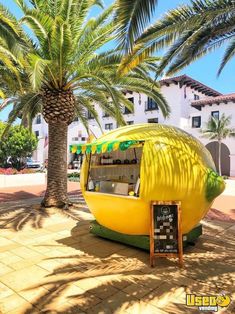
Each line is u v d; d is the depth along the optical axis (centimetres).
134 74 1016
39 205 1036
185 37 691
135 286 427
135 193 561
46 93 973
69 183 2047
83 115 1441
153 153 540
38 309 363
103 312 358
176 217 518
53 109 966
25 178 1897
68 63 903
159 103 1130
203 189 559
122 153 755
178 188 535
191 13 594
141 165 538
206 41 708
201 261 533
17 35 742
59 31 781
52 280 445
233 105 2844
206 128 2812
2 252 571
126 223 581
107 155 755
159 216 518
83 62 918
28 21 782
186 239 595
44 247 604
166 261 532
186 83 3186
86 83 999
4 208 1038
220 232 741
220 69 900
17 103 1148
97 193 609
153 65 1055
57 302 380
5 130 1169
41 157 3781
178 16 600
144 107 3372
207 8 583
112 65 874
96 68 891
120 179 759
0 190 1620
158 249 511
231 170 2852
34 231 725
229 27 664
